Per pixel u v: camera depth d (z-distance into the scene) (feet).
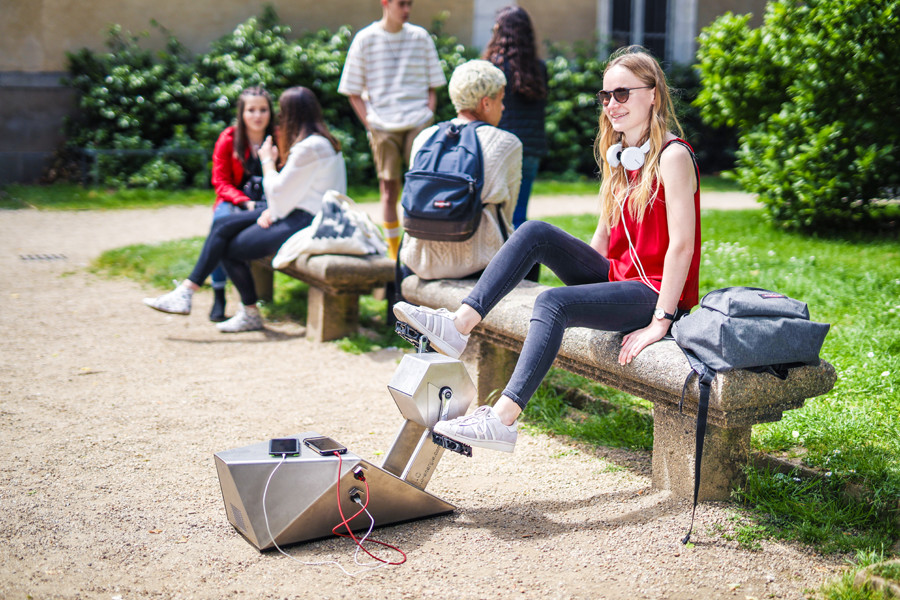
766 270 20.20
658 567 8.57
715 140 55.93
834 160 24.72
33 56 45.62
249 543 9.25
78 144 45.34
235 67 46.06
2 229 32.96
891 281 18.22
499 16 18.93
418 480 9.83
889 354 13.64
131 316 20.52
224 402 14.34
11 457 11.73
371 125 21.24
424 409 9.59
